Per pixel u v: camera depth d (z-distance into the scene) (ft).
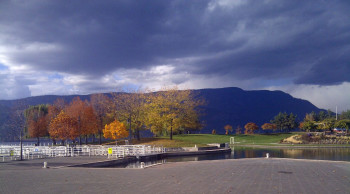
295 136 277.44
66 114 203.41
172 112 212.43
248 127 394.73
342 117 436.35
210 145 202.69
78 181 53.36
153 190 43.34
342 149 205.98
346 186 46.80
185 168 77.66
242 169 72.08
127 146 150.20
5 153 132.77
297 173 63.57
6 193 42.42
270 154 167.94
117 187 46.32
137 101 229.04
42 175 62.85
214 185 47.57
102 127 236.84
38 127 224.94
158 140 210.18
